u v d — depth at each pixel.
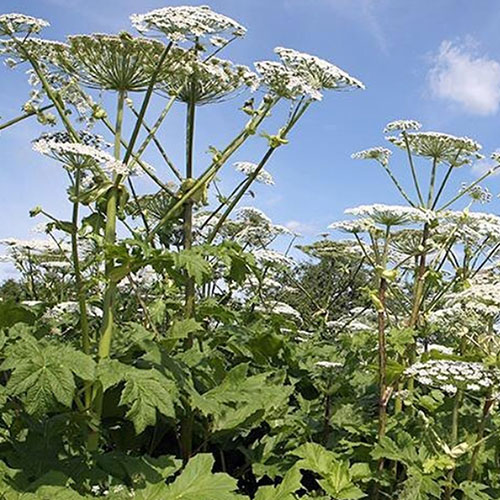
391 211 3.46
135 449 3.16
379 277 3.33
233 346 3.62
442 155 4.17
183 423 3.17
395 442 3.22
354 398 3.93
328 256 6.24
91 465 2.51
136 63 2.88
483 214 4.21
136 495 2.40
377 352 3.95
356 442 3.45
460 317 3.29
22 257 5.87
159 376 2.35
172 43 2.78
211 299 3.96
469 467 3.14
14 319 3.24
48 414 2.94
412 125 4.20
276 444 3.47
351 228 3.74
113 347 3.18
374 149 4.18
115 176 2.78
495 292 3.12
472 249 4.36
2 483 2.23
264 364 3.73
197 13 2.85
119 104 2.98
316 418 3.84
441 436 3.35
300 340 5.88
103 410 2.98
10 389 2.10
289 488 2.63
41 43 2.90
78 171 2.65
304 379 4.25
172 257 2.60
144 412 2.21
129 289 4.30
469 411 3.81
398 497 2.92
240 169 4.66
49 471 2.31
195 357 3.02
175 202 3.21
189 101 3.21
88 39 2.80
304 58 3.31
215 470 3.65
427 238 3.90
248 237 5.37
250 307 4.92
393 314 4.01
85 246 4.66
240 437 3.63
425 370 2.95
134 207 3.68
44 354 2.20
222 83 3.13
